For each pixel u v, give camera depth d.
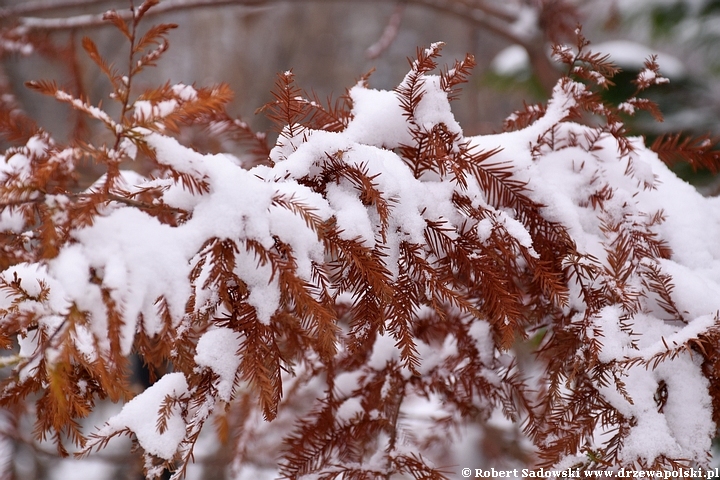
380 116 1.11
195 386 1.05
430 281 1.06
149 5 1.00
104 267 0.97
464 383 1.24
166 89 0.99
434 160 1.09
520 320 1.14
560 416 1.11
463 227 1.09
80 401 1.03
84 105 0.99
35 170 1.00
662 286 1.13
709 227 1.20
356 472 1.16
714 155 1.24
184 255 0.99
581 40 1.15
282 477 1.18
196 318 1.05
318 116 1.12
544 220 1.13
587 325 1.10
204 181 1.01
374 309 1.06
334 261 1.06
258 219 1.01
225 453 2.27
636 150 1.22
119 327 0.96
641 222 1.16
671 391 1.10
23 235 1.10
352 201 1.05
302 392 1.60
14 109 1.84
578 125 1.19
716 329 1.08
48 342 0.97
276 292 1.03
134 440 1.07
